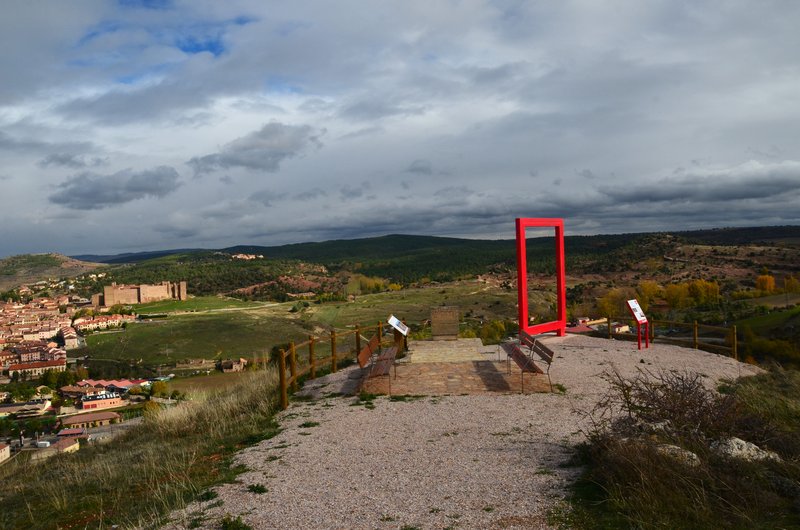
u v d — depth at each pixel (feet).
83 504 18.71
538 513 13.23
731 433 16.93
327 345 146.92
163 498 17.30
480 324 185.88
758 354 99.96
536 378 32.07
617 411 24.17
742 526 11.71
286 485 17.02
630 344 46.14
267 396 31.78
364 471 17.92
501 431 22.02
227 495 16.58
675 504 12.67
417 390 30.40
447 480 16.38
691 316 193.16
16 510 19.29
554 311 222.48
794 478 14.17
